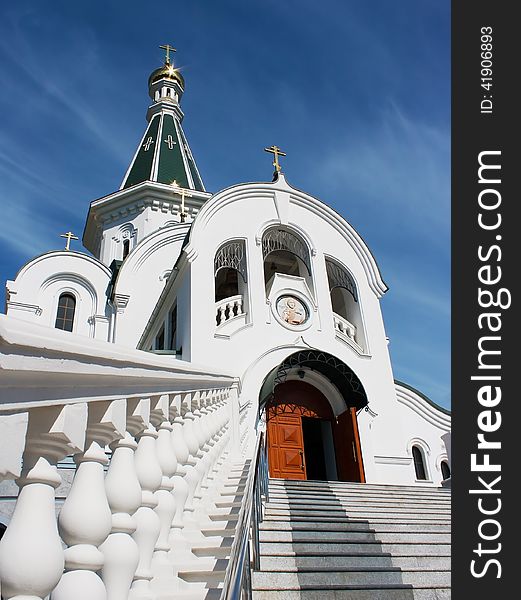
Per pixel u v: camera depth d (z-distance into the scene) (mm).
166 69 43031
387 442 16578
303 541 7211
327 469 17141
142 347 22844
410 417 19547
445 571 7031
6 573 1893
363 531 8016
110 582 2699
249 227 18406
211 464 6469
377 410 17016
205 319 16062
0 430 1902
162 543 3846
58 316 25844
